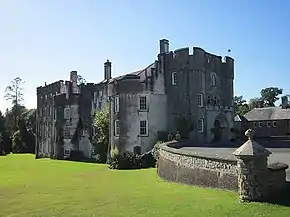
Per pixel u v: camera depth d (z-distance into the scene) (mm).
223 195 13891
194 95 41500
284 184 12602
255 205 11719
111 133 41281
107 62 52781
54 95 59219
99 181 23812
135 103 40250
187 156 18234
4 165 45094
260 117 66125
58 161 50594
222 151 27469
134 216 11844
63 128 55875
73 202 15516
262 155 12289
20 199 17266
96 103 51750
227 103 46375
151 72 41969
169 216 11422
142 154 37781
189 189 16359
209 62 44062
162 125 41750
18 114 86500
